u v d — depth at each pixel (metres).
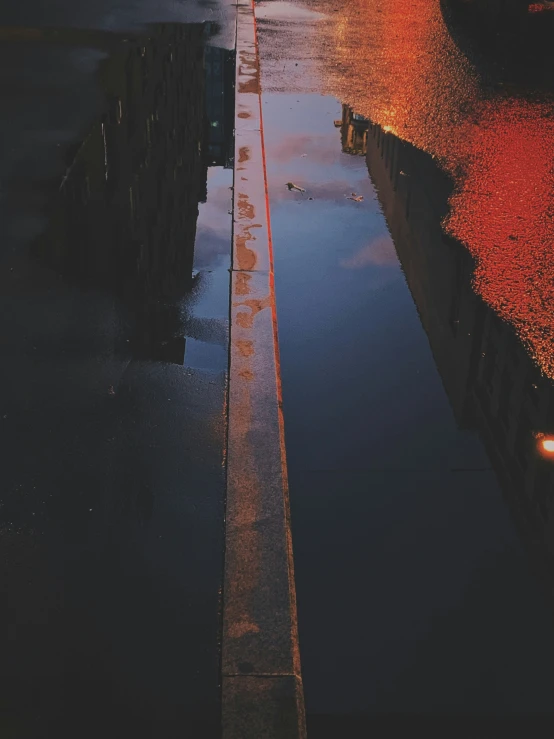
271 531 3.30
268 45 12.38
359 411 4.53
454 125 8.74
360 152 8.17
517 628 3.27
